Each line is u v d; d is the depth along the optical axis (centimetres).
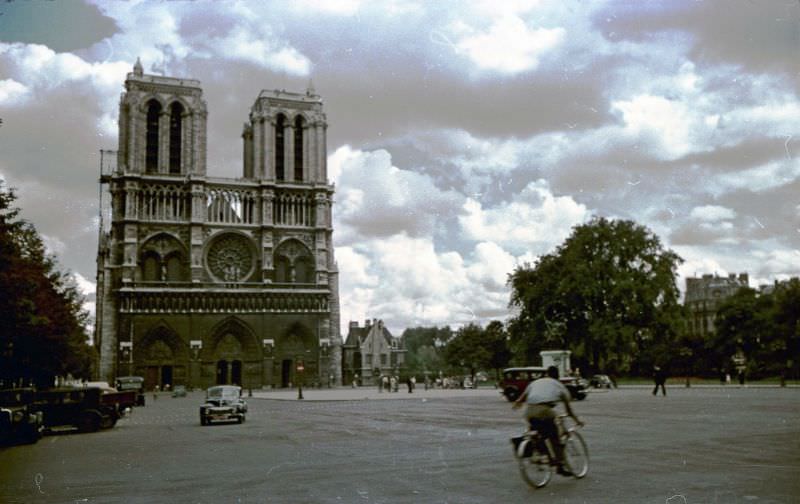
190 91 13900
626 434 2520
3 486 1775
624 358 8819
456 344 14300
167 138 13650
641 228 8825
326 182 14825
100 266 14800
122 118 13512
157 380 12862
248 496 1504
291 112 14800
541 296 9181
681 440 2273
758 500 1302
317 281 14312
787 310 9644
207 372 13150
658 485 1475
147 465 2119
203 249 13562
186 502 1457
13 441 3186
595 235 8812
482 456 2042
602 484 1510
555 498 1380
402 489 1525
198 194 13588
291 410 5459
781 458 1825
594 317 8650
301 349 14000
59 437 3534
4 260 3694
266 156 14375
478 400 5981
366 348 16650
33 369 5428
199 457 2292
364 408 5288
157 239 13375
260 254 14062
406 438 2672
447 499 1401
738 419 3042
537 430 1544
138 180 13300
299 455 2230
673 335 8819
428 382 12825
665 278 8600
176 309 13100
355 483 1623
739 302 10962
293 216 14525
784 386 7275
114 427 4081
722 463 1755
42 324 4841
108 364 12750
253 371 13525
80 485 1744
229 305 13488
